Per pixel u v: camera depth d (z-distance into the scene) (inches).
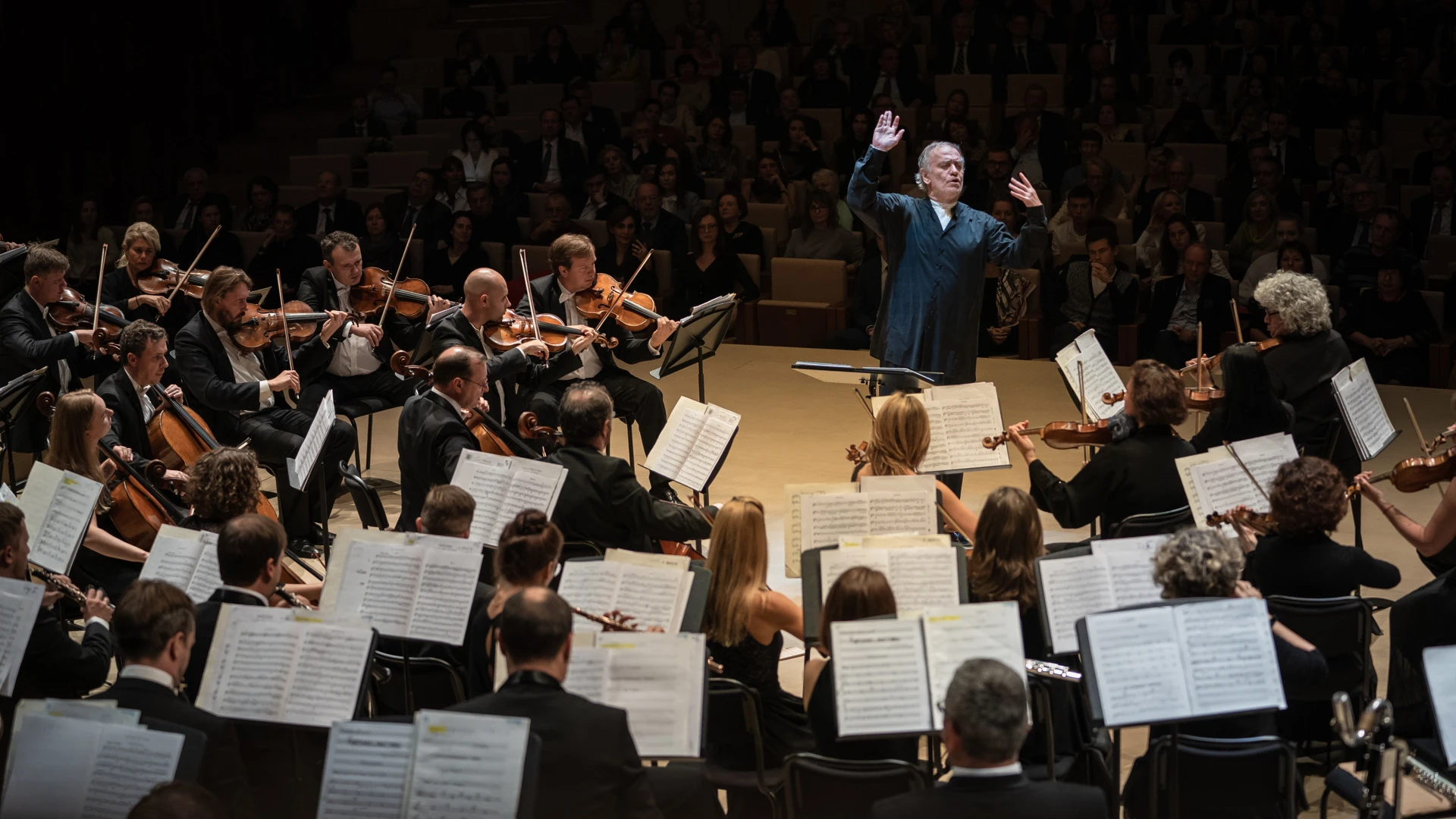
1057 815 120.7
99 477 217.5
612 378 301.1
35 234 545.3
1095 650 142.1
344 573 167.9
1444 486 290.4
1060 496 205.9
